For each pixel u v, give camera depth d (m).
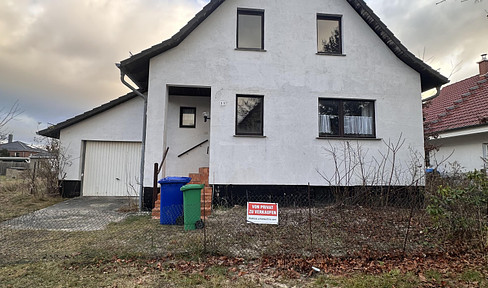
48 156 11.18
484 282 3.72
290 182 8.62
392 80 9.35
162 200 6.57
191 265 4.21
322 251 4.73
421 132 9.27
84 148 11.11
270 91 8.81
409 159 9.08
